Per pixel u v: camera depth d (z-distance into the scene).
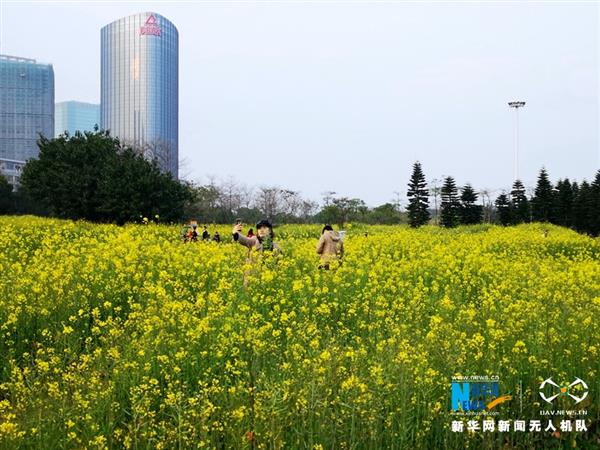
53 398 6.07
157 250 14.59
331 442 5.68
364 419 5.83
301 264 13.81
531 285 12.09
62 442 5.55
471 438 6.08
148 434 5.71
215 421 5.76
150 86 157.50
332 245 13.86
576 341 7.73
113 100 159.25
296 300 10.45
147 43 157.88
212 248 15.17
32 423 5.68
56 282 10.24
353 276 12.21
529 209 73.31
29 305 9.26
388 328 8.59
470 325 8.27
